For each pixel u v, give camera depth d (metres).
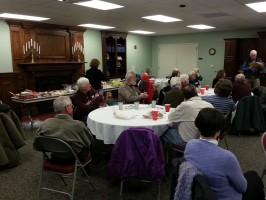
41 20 6.18
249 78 5.92
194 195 1.20
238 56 8.24
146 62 10.62
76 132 2.11
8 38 6.05
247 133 4.44
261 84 7.10
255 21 6.66
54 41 6.96
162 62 10.59
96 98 3.56
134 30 8.59
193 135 2.33
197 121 1.40
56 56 7.04
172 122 2.52
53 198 2.40
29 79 6.46
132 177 2.21
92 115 2.90
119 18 6.04
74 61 7.50
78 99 3.41
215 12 5.38
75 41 7.50
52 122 2.13
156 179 2.12
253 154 3.46
